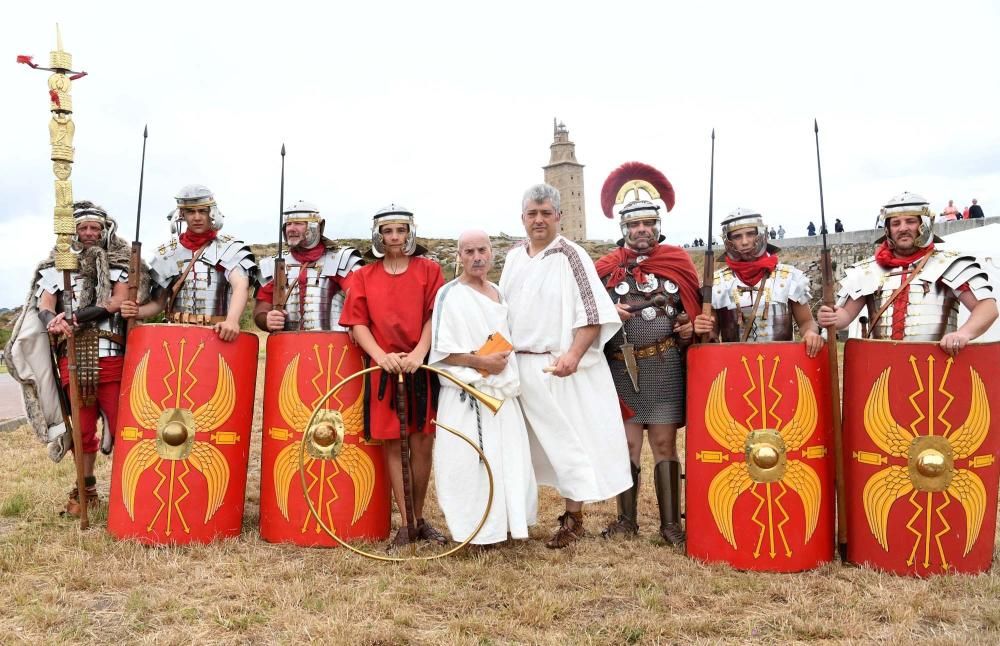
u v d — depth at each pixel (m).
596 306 4.54
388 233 4.61
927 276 4.33
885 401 4.13
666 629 3.43
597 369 4.73
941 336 4.32
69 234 4.94
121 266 5.24
